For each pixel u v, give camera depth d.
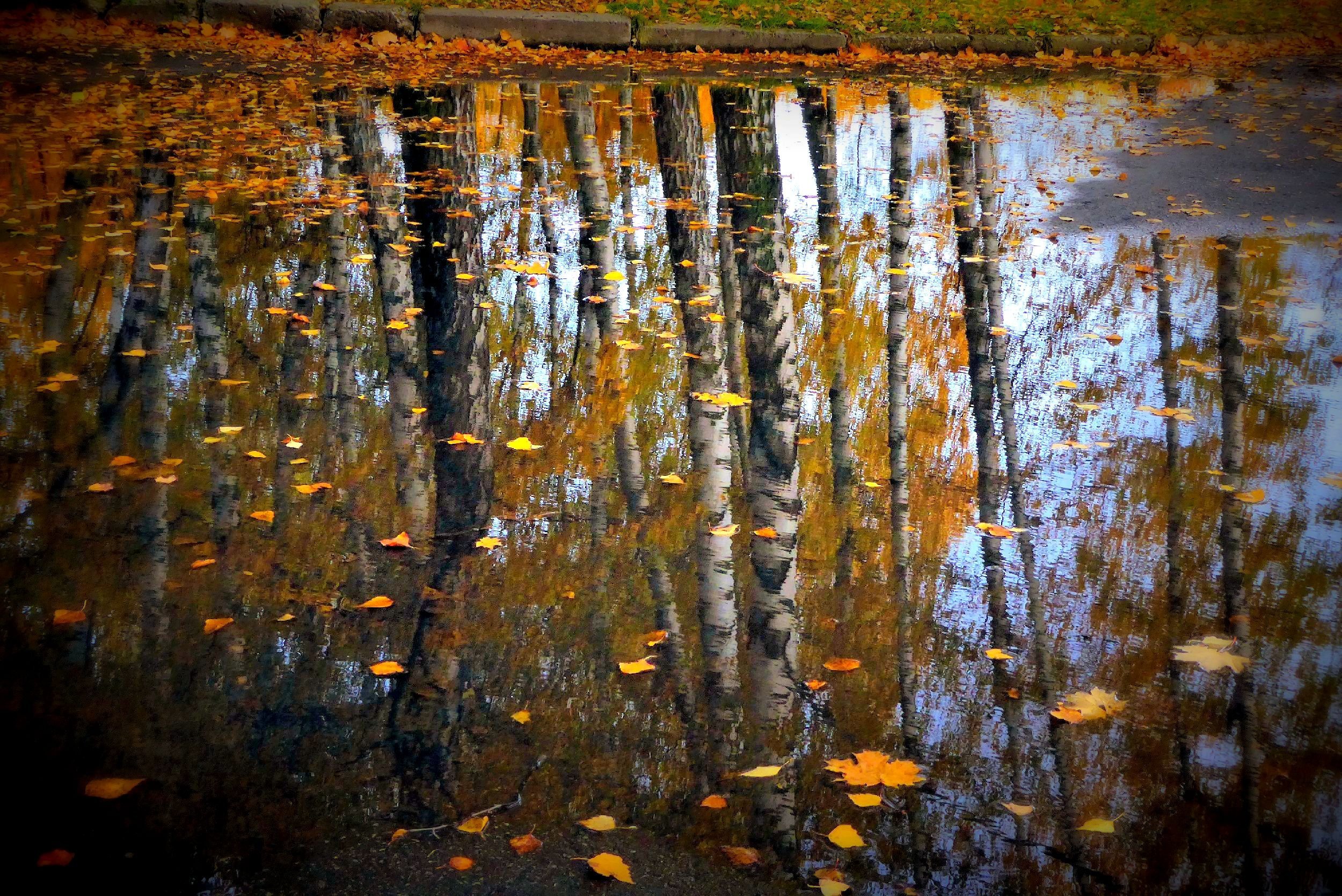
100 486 3.90
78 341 5.18
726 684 2.92
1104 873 2.26
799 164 9.23
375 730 2.71
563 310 5.95
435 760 2.60
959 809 2.45
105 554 3.46
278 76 11.55
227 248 6.58
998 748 2.66
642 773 2.57
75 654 2.96
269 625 3.12
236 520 3.71
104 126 9.29
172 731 2.67
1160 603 3.31
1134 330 5.63
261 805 2.44
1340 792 2.51
